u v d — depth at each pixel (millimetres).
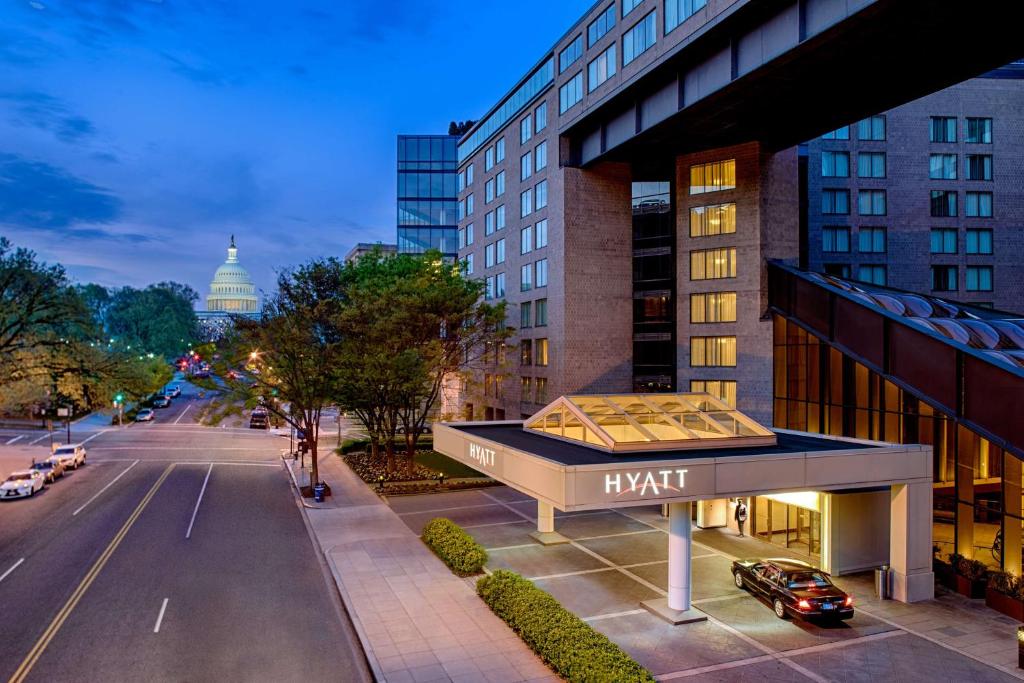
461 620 19000
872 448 20891
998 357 23062
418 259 54312
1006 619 19375
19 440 58219
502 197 58250
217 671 15828
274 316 40531
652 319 45000
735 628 18656
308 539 28109
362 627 18438
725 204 39469
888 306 31422
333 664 16375
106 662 16188
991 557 23406
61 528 28969
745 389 38031
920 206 50844
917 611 19984
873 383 28906
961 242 50969
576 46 42438
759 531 27984
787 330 35719
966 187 51219
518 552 26094
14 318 50031
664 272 44688
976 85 51469
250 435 63969
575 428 22703
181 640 17562
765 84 28531
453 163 89375
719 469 18312
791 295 35531
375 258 52875
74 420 73188
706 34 28359
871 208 50781
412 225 88562
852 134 50875
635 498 17266
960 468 22984
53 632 17922
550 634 16391
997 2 21547
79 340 55969
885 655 16938
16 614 19156
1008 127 51531
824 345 32469
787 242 38688
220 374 40969
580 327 44625
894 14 22328
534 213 50344
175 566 23781
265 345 37875
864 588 21922
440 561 24734
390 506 34375
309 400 36688
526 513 32906
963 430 23156
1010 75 51875
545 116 48125
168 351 145000
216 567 23797
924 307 31969
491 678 15461
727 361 39281
